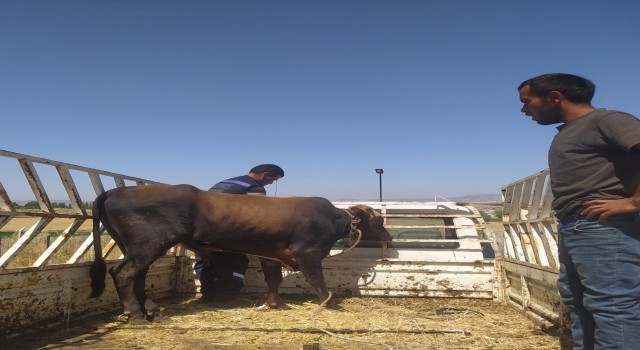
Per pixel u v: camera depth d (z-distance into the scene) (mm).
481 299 6832
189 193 5637
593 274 3004
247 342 4531
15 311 4438
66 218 4980
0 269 4238
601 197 2980
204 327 5035
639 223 2934
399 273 7012
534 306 5531
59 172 5023
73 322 5176
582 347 3334
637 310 2924
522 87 3502
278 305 6309
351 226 6766
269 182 7379
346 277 7094
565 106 3271
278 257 6211
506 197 6617
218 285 6766
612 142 2873
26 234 4570
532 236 5449
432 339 4668
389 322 5398
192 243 5777
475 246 7031
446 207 7594
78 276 5273
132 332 4852
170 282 7238
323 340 4633
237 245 5934
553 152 3266
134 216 5309
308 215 6254
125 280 5254
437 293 6918
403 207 7691
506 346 4395
